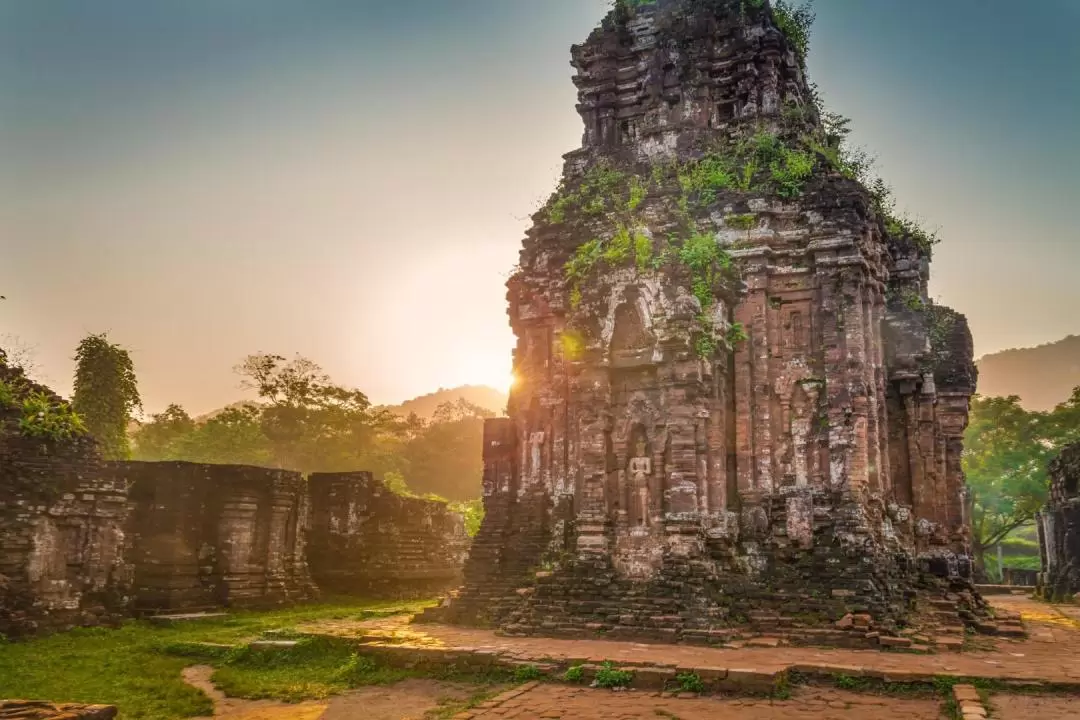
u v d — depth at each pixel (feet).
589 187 98.99
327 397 232.12
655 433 77.00
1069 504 147.74
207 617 88.84
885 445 87.61
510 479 93.50
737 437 83.05
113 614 84.02
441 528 132.87
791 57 105.70
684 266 80.33
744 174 91.45
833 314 83.35
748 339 85.40
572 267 89.10
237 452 207.62
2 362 81.66
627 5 110.93
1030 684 50.93
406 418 326.85
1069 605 126.62
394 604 112.37
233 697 56.13
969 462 238.68
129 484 94.53
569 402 91.76
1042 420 233.96
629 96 108.88
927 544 89.66
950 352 100.37
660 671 53.67
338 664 64.28
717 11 105.40
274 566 104.58
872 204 92.63
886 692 52.19
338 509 123.54
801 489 80.12
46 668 62.64
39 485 78.54
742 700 50.34
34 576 76.84
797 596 72.49
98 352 130.31
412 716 49.98
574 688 53.62
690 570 71.05
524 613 72.95
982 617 82.89
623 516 76.13
